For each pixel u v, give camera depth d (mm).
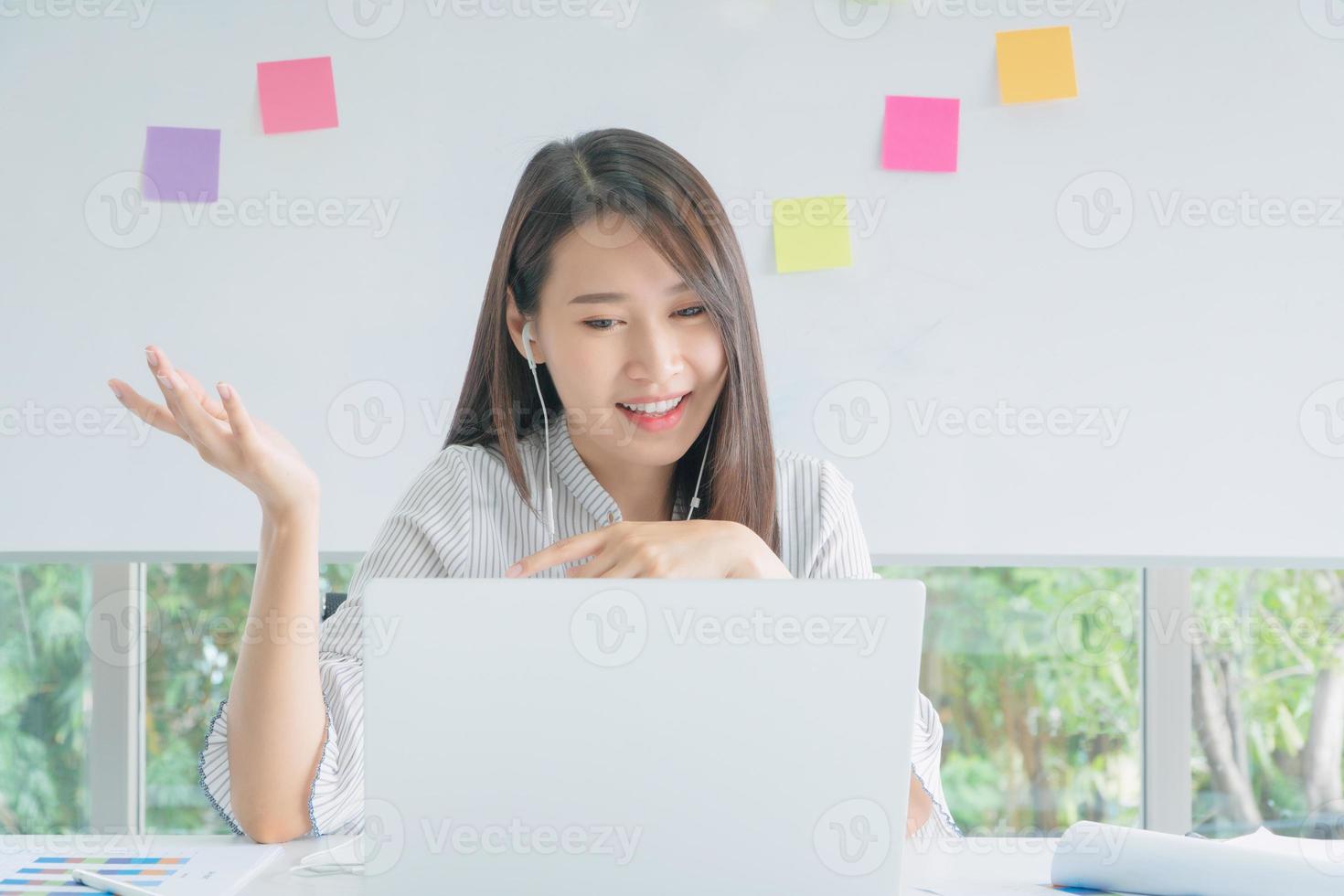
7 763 2154
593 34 2152
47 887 835
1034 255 2170
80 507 2096
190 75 2131
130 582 2164
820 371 2145
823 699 751
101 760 2156
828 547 1398
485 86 2148
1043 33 2174
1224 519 2170
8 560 2092
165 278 2117
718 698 747
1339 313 2191
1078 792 2234
